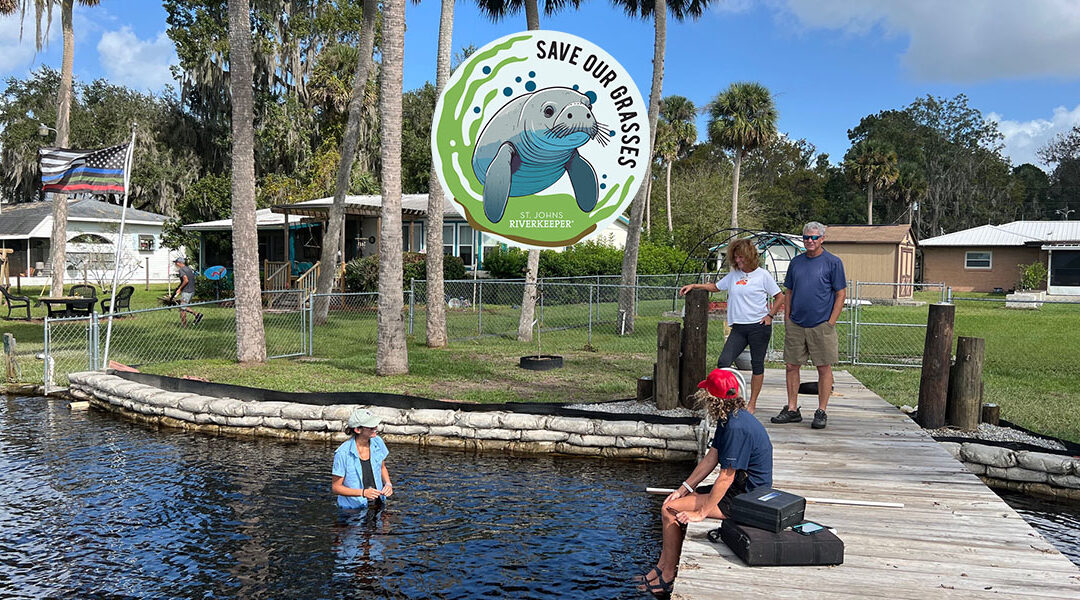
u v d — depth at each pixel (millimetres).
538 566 5562
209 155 48812
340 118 40906
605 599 5055
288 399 9773
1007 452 7535
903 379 11938
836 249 36000
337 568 5504
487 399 10180
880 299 32406
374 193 39844
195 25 42219
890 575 4148
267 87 44625
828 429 7742
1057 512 6953
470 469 8125
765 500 4453
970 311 27141
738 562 4352
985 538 4727
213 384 10281
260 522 6422
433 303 15734
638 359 14133
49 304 19641
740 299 7508
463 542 6020
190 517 6531
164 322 20328
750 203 54844
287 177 39969
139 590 5141
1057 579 4086
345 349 15250
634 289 18578
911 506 5371
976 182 69750
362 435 6797
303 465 8180
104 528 6262
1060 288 34156
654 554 5801
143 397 10242
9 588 5156
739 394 4777
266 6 43375
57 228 25281
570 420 8695
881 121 73500
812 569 4242
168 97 49594
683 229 48969
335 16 44000
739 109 42625
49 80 53375
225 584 5238
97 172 13742
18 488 7297
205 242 34938
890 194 59406
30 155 50094
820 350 7629
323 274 20000
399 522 6457
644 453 8469
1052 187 75812
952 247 40469
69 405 11250
